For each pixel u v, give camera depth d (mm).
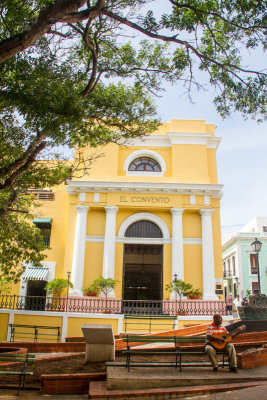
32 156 8469
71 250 18938
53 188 20719
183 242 19047
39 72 7691
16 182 9945
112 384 5742
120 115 9719
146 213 19531
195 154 20344
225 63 8594
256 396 4973
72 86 8102
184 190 19094
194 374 6242
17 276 13352
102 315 13805
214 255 19016
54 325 13695
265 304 9680
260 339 8898
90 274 18562
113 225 18859
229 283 39875
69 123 7758
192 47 8281
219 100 8773
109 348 7746
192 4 7922
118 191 19250
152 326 14250
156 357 8148
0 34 7719
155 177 20016
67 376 6348
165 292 18125
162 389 5637
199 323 14141
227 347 6598
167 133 20547
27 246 13391
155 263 21906
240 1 7305
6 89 7652
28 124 7949
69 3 6113
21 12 7523
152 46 9328
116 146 20453
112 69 9516
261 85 7973
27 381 6879
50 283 15648
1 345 10320
